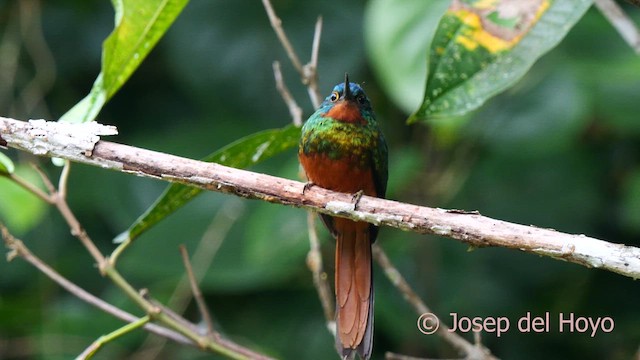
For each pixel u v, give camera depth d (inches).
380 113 384.5
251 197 187.6
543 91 350.3
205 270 339.3
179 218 355.3
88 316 342.3
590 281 366.9
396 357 232.8
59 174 378.9
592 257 165.2
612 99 356.5
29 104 378.3
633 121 354.0
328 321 244.8
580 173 374.0
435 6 263.1
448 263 361.7
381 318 344.5
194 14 390.6
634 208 352.5
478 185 368.8
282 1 392.5
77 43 409.7
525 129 346.6
